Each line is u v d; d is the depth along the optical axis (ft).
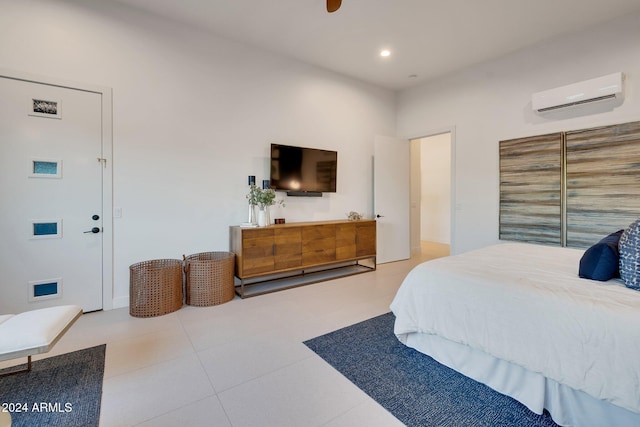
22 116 8.64
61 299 9.32
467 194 14.61
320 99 14.85
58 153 9.12
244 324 8.93
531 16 10.41
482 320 5.81
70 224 9.36
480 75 14.16
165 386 5.97
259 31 11.55
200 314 9.70
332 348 7.55
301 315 9.66
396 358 7.10
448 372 6.53
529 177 12.44
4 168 8.48
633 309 4.45
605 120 10.65
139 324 8.87
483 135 14.03
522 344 5.23
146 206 10.52
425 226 27.12
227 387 5.97
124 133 10.07
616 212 10.36
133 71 10.16
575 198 11.25
